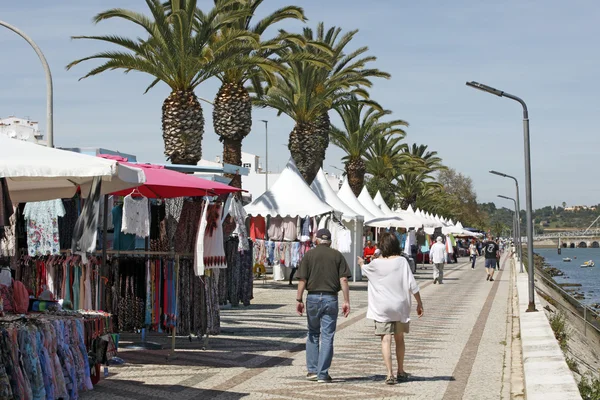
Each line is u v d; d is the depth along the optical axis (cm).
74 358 817
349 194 3462
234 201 1711
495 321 1639
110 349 930
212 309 1148
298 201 2548
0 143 791
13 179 942
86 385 833
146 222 1123
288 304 1994
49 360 762
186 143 2423
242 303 1988
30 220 1143
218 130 2786
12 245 1151
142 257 1123
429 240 5234
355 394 850
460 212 10500
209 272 1146
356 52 3350
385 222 3466
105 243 1070
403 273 920
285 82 3353
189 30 2352
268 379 942
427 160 6794
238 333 1396
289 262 2531
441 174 11025
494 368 1034
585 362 1725
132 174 855
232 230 1537
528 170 1798
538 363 950
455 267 4991
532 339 1203
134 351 1164
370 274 925
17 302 869
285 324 1546
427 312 1845
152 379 938
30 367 735
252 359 1099
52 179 948
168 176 1130
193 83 2452
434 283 3117
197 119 2436
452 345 1257
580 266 11431
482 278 3578
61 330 796
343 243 2659
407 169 6138
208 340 1241
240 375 969
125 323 1115
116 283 1113
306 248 2542
